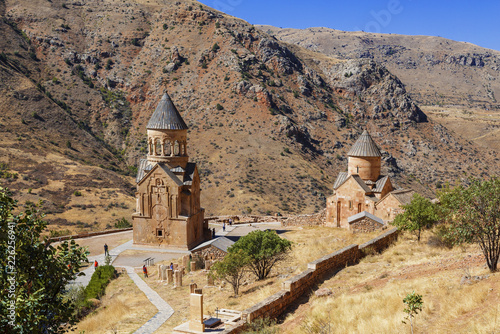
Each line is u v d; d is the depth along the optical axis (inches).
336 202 2094.0
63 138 5014.8
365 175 2046.0
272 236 1157.7
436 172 5890.8
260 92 5851.4
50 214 3284.9
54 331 464.4
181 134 1925.4
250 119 5600.4
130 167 5137.8
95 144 5305.1
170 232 1852.9
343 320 619.5
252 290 1007.6
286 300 784.9
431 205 1195.9
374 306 651.5
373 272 896.3
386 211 1900.8
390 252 1079.6
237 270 1012.5
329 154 5703.7
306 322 645.9
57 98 5802.2
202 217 2010.3
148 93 6323.8
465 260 828.0
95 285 1315.2
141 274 1466.5
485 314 498.6
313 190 4596.5
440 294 631.8
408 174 5713.6
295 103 6373.0
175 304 1040.2
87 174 4274.1
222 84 6141.7
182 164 1926.7
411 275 800.9
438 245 1079.6
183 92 6195.9
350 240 1444.4
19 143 4343.0
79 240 2053.4
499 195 735.1
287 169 4877.0
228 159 4904.0
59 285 478.0
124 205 3821.4
